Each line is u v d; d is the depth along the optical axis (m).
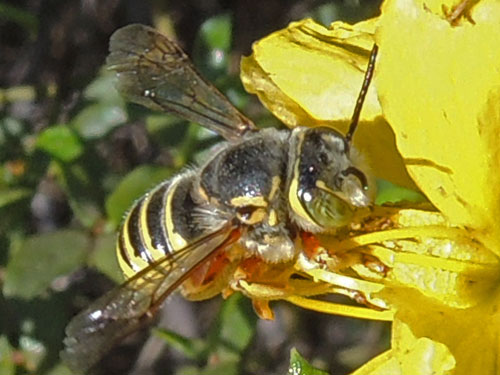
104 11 0.14
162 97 0.08
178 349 0.11
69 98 0.11
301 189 0.07
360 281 0.07
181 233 0.07
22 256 0.10
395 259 0.07
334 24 0.08
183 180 0.08
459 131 0.07
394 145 0.08
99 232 0.10
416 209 0.08
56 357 0.10
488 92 0.07
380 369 0.07
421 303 0.07
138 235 0.08
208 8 0.14
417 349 0.07
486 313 0.07
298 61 0.08
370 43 0.08
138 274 0.07
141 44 0.08
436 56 0.07
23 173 0.11
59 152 0.10
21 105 0.12
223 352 0.10
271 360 0.12
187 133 0.10
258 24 0.13
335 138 0.07
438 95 0.07
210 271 0.08
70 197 0.10
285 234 0.07
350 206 0.07
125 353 0.13
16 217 0.11
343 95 0.08
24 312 0.10
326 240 0.07
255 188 0.07
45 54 0.14
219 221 0.07
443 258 0.07
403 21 0.07
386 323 0.12
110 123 0.10
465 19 0.07
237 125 0.08
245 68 0.08
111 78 0.10
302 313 0.12
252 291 0.08
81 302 0.11
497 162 0.07
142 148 0.13
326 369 0.12
